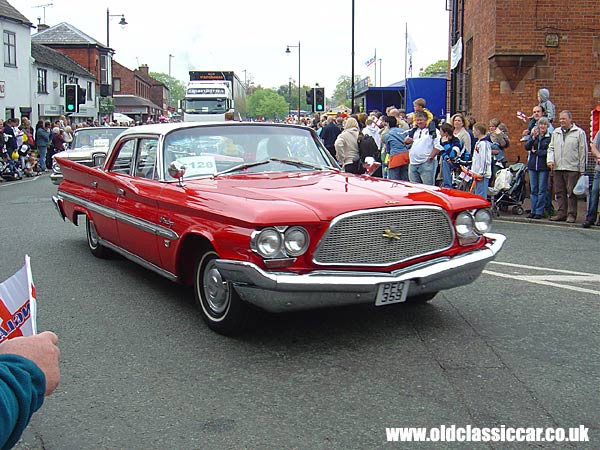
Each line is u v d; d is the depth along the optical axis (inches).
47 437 139.9
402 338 200.4
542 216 460.8
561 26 563.8
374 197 195.6
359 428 142.6
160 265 233.8
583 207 520.7
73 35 2197.3
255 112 4933.6
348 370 175.5
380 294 187.9
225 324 198.8
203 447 134.9
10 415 62.8
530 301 241.8
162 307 236.1
